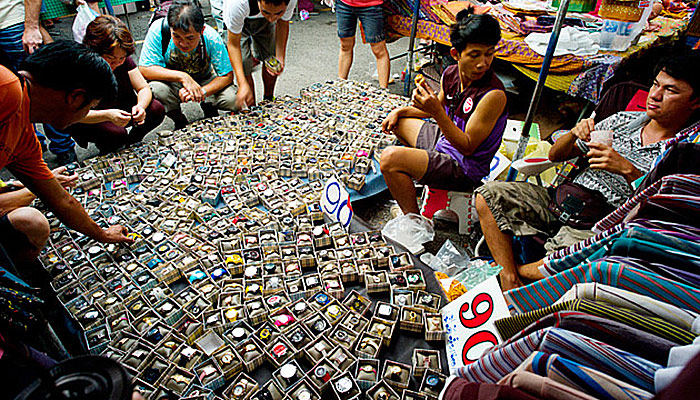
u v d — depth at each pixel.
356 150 3.01
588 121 2.19
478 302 1.71
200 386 1.52
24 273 1.98
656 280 1.12
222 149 3.04
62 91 1.48
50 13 3.78
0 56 3.19
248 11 3.27
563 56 3.62
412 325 1.77
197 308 1.87
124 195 2.57
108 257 2.11
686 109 1.83
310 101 3.76
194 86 3.30
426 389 1.54
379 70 4.48
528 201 2.12
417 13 4.02
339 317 1.82
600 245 1.50
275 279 1.97
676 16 4.59
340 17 4.26
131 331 1.75
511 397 0.87
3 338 1.12
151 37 3.36
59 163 3.42
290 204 2.47
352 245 2.18
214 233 2.22
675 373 0.75
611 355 0.90
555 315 1.08
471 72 2.20
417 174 2.49
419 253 2.40
